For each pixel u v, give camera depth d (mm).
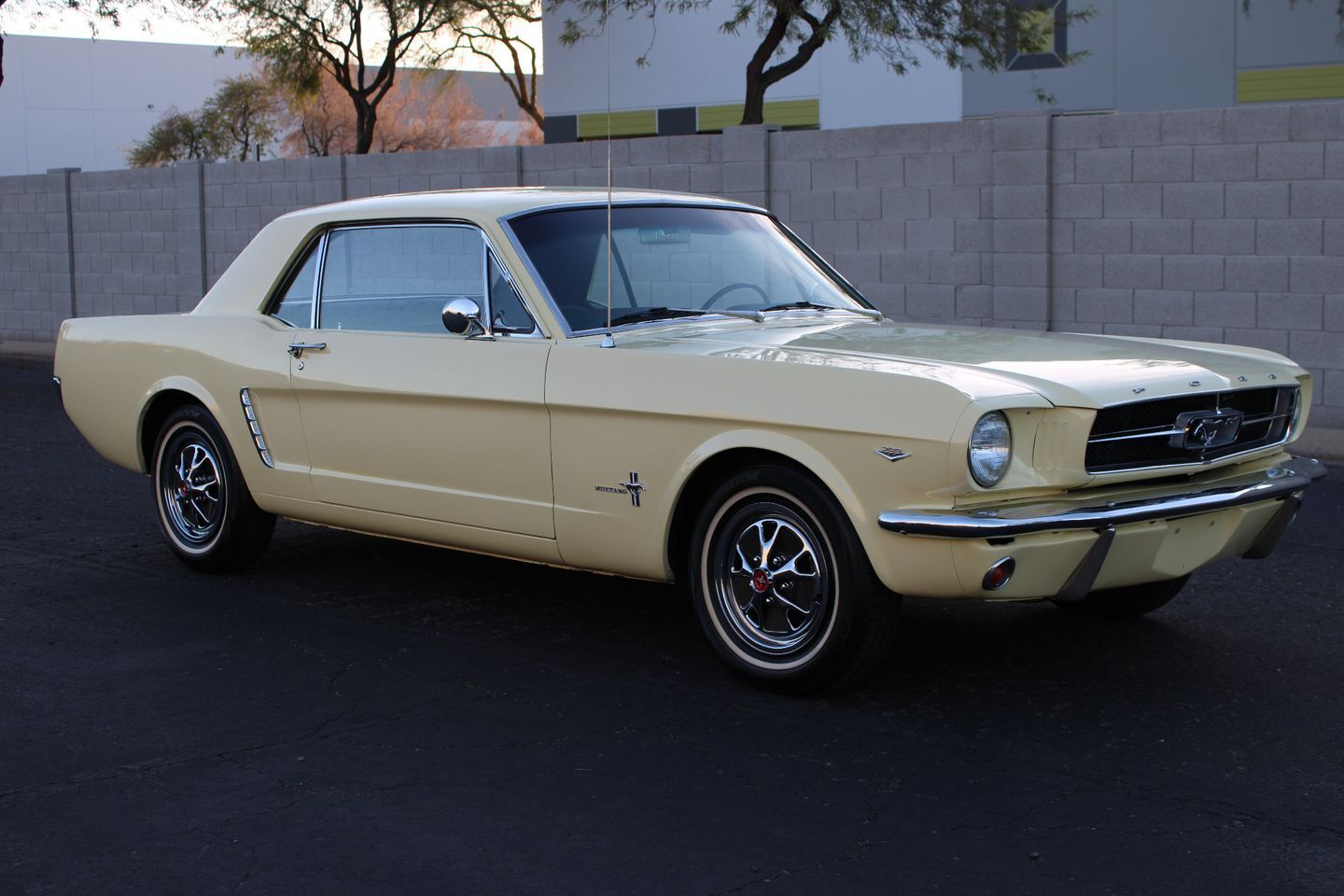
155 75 54250
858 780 3922
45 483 9062
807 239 13633
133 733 4387
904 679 4816
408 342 5438
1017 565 4098
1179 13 24000
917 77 27781
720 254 5629
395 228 5621
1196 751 4125
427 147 49938
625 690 4754
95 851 3521
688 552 4941
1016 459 4176
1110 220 11836
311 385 5723
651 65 30609
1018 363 4434
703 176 14195
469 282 5332
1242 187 11148
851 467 4234
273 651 5266
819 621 4449
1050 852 3443
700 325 5258
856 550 4312
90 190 20047
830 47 28703
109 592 6195
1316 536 7117
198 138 48250
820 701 4602
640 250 5426
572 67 31625
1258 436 4828
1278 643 5230
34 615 5809
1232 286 11305
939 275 12906
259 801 3826
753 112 19359
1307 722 4371
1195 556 4516
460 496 5309
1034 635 5363
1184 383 4434
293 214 6195
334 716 4527
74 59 52531
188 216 18828
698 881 3309
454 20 26266
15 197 21078
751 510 4582
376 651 5238
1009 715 4453
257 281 6184
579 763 4074
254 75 49438
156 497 6590
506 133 54594
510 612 5777
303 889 3297
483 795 3848
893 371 4219
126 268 19828
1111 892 3229
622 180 14734
